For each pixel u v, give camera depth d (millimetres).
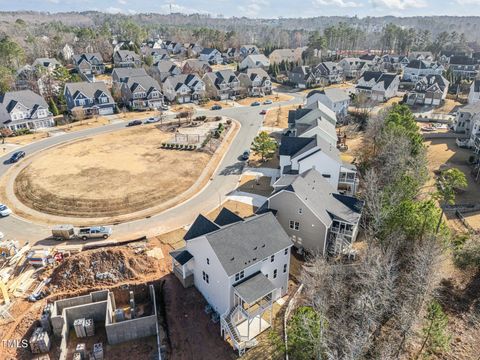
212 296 33969
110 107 96438
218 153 70938
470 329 29984
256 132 84062
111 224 47000
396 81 117062
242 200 53281
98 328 33781
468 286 34406
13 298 34906
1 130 77438
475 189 56188
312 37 183000
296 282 38250
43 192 53969
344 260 40156
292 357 26219
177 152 70375
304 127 67125
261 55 159625
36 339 30219
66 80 110000
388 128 60031
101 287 36281
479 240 36781
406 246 35906
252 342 30406
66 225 43938
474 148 72812
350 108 103062
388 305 30625
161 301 35656
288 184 45562
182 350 30469
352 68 150375
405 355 27625
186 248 36375
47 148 71562
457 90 117688
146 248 41312
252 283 31906
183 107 105375
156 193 54688
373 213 39750
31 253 39812
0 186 56094
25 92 85625
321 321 25812
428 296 30062
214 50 173375
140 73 115562
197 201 53031
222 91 115188
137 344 32031
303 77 133500
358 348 24516
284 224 42344
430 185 55969
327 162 52281
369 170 52875
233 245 32406
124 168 62781
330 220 40125
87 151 70312
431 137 80875
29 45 169750
